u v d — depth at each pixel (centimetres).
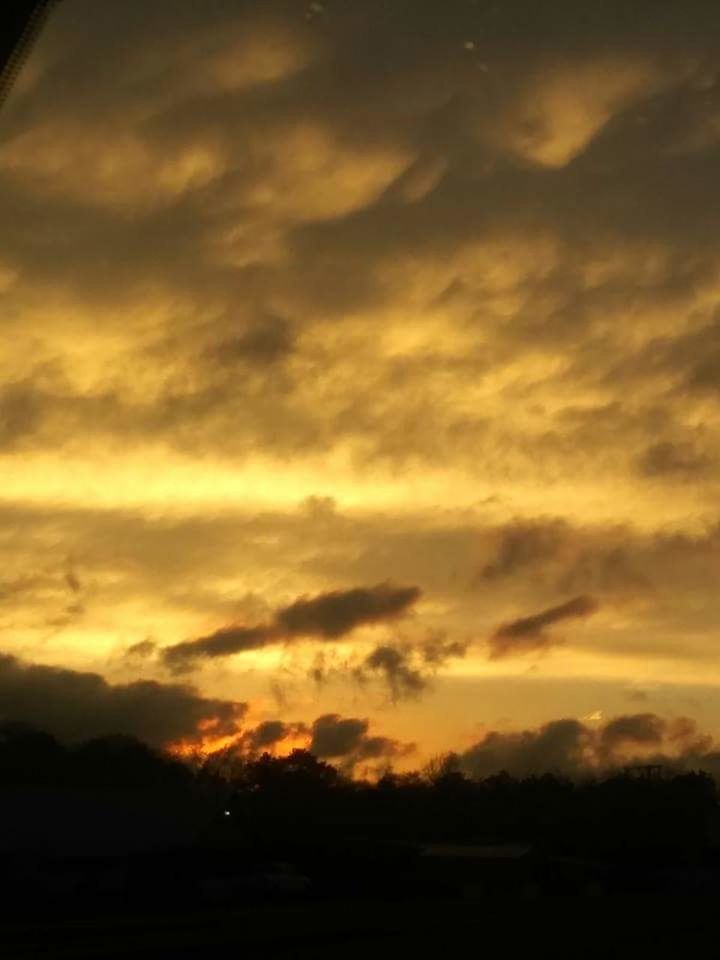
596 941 2416
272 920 2850
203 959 2089
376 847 5016
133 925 2691
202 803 4822
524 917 2947
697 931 2577
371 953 2178
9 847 4184
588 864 4897
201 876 4284
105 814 4472
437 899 3981
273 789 5153
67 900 3691
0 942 2298
